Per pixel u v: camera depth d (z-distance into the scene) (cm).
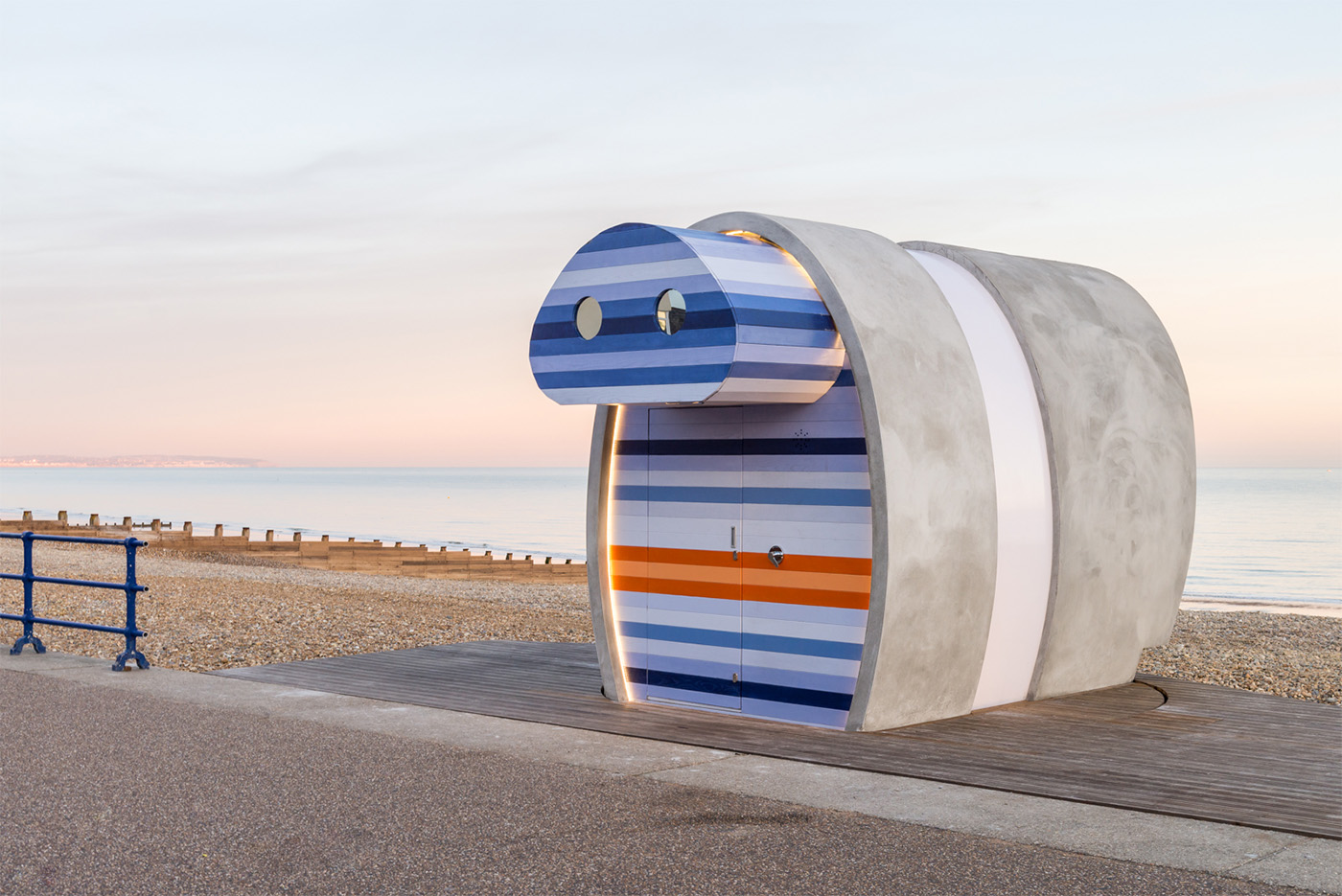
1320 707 871
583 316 802
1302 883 485
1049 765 679
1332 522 8269
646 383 761
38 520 3603
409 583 2478
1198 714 839
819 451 783
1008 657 853
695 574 845
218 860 515
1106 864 508
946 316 824
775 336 735
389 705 857
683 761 689
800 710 790
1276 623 1823
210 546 3300
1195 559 5778
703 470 841
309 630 1390
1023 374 877
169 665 1107
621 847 532
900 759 690
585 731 772
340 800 605
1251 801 605
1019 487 845
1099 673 928
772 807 594
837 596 773
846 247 807
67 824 564
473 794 616
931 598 764
